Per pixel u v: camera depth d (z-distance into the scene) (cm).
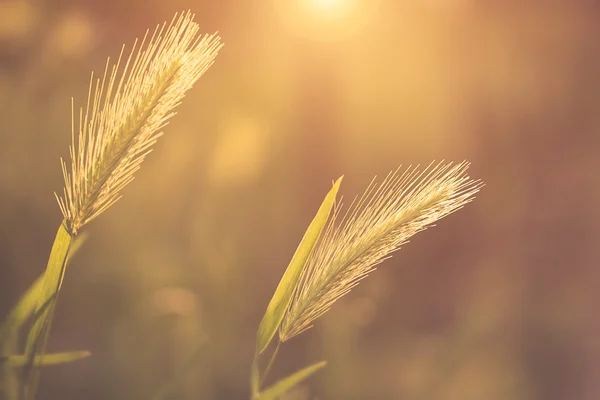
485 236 190
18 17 112
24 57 114
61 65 114
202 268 106
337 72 182
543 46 214
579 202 192
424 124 188
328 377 101
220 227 114
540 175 200
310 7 191
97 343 117
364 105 182
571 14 218
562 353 150
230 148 98
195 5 187
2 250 114
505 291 156
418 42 198
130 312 107
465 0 209
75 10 134
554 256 179
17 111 116
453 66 199
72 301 118
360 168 180
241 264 122
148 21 172
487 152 201
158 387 99
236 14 188
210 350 84
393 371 123
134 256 110
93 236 116
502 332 145
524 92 205
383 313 151
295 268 45
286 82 169
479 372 132
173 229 110
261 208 142
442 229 187
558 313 159
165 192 112
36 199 118
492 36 211
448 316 157
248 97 151
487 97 200
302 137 171
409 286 169
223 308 106
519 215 190
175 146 113
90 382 106
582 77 211
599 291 167
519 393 133
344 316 102
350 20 192
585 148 205
